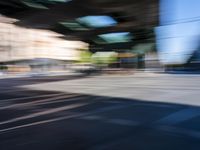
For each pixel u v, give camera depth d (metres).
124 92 17.31
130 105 11.98
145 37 45.62
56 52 81.00
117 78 34.09
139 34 44.91
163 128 7.66
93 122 8.76
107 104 12.55
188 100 12.80
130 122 8.58
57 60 80.44
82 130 7.73
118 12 35.62
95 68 51.91
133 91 17.66
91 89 20.31
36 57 82.44
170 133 7.12
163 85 21.31
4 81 34.47
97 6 32.34
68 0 30.27
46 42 81.56
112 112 10.41
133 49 49.12
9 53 79.12
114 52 51.94
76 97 15.78
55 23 37.69
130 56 50.12
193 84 21.47
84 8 32.44
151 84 22.70
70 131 7.65
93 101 13.79
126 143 6.37
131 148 5.99
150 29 43.03
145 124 8.23
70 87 22.84
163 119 8.83
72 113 10.51
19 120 9.45
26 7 30.67
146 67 48.53
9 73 65.69
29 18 35.12
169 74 38.75
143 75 38.31
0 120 9.53
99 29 42.66
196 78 28.84
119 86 21.84
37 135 7.30
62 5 31.05
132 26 42.03
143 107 11.30
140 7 34.50
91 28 41.44
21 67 77.81
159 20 39.19
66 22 37.50
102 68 50.75
